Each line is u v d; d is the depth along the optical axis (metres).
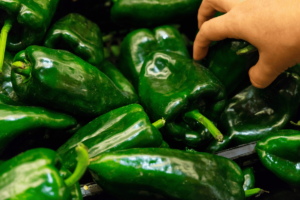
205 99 0.35
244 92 0.38
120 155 0.28
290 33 0.29
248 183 0.33
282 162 0.32
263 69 0.32
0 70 0.32
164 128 0.34
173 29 0.42
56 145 0.34
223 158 0.31
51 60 0.31
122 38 0.47
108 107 0.34
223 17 0.32
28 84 0.31
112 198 0.31
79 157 0.25
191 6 0.41
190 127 0.35
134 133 0.30
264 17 0.30
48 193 0.24
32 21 0.33
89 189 0.30
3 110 0.30
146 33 0.41
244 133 0.36
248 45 0.33
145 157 0.28
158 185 0.28
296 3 0.29
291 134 0.32
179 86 0.35
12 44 0.34
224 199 0.29
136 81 0.40
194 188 0.28
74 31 0.36
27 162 0.25
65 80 0.31
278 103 0.37
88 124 0.33
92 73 0.33
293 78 0.36
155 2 0.40
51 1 0.35
